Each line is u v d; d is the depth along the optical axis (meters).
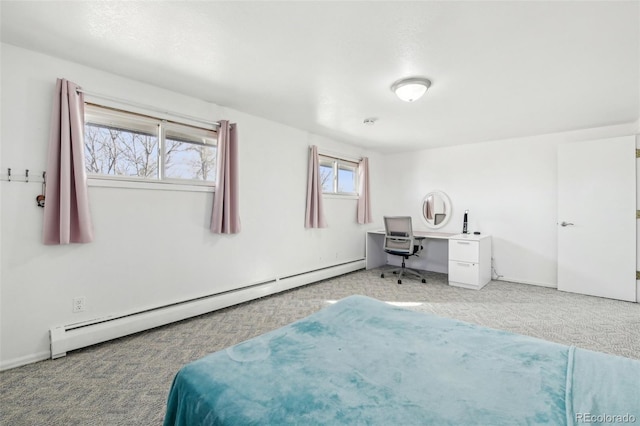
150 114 2.67
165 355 2.21
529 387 0.96
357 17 1.70
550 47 1.99
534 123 3.67
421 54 2.10
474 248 4.02
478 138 4.46
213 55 2.14
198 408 0.93
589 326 2.76
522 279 4.32
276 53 2.11
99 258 2.40
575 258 3.81
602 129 3.78
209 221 3.13
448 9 1.62
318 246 4.47
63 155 2.12
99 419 1.54
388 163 5.77
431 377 1.03
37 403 1.66
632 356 2.19
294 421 0.82
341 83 2.59
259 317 2.98
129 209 2.57
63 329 2.20
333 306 1.77
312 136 4.31
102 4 1.60
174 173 2.95
